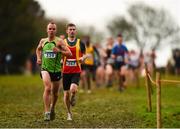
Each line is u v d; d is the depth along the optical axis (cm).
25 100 3525
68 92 2416
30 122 2338
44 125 2239
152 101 3312
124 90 4356
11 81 6100
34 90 4562
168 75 7731
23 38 10088
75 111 2783
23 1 10162
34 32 10312
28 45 10244
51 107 2372
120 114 2647
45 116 2338
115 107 2981
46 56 2327
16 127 2180
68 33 2416
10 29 9988
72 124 2281
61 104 3161
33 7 10662
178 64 7325
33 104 3228
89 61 4138
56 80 2352
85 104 3167
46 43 2336
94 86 4891
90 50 4188
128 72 5544
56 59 2333
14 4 10056
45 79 2302
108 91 4359
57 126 2214
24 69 10188
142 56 6175
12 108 2970
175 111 2667
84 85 4262
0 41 9894
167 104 3130
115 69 4288
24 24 10131
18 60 10238
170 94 3906
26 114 2661
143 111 2719
